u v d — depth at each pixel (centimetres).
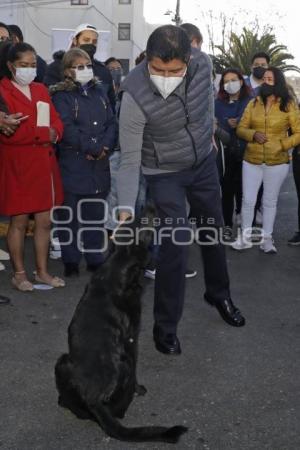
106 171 521
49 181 478
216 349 395
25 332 413
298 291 514
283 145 592
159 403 327
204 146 372
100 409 277
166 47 320
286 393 340
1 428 301
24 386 341
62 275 537
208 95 363
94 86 508
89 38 579
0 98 448
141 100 344
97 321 292
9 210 465
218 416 315
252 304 480
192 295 498
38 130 458
